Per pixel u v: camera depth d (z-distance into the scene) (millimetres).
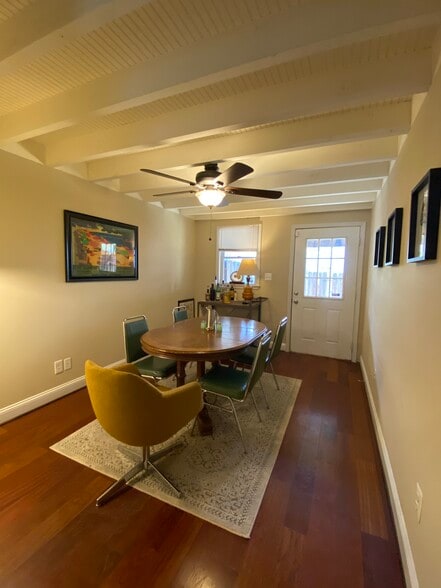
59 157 2516
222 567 1296
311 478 1845
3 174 2311
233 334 2551
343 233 4168
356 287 4129
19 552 1350
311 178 2809
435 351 1104
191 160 2416
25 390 2564
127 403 1470
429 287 1206
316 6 1095
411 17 991
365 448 2162
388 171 2506
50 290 2734
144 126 2082
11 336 2439
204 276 5223
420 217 1354
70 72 1548
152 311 4188
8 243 2377
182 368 2506
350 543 1415
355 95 1486
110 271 3393
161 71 1416
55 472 1856
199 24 1209
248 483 1789
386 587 1226
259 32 1185
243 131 2191
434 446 1063
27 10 1149
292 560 1330
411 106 1721
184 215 4828
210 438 2238
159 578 1249
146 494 1694
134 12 1141
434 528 1006
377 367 2541
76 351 3039
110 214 3357
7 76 1582
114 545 1389
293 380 3432
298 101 1605
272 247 4641
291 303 4562
